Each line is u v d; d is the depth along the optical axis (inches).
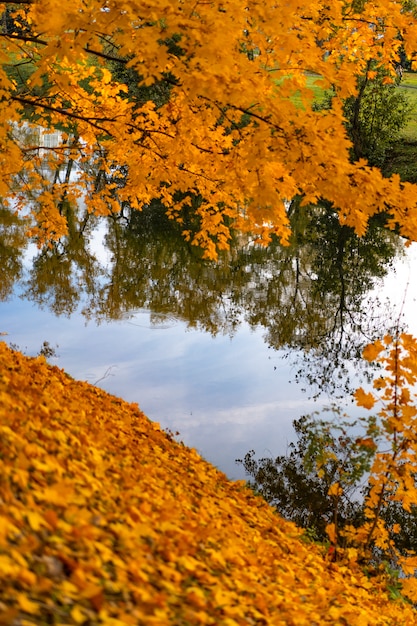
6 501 122.0
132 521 149.3
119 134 340.2
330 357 547.8
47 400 217.5
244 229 326.0
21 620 94.5
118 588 117.8
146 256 850.1
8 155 338.3
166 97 345.7
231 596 143.9
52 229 437.1
